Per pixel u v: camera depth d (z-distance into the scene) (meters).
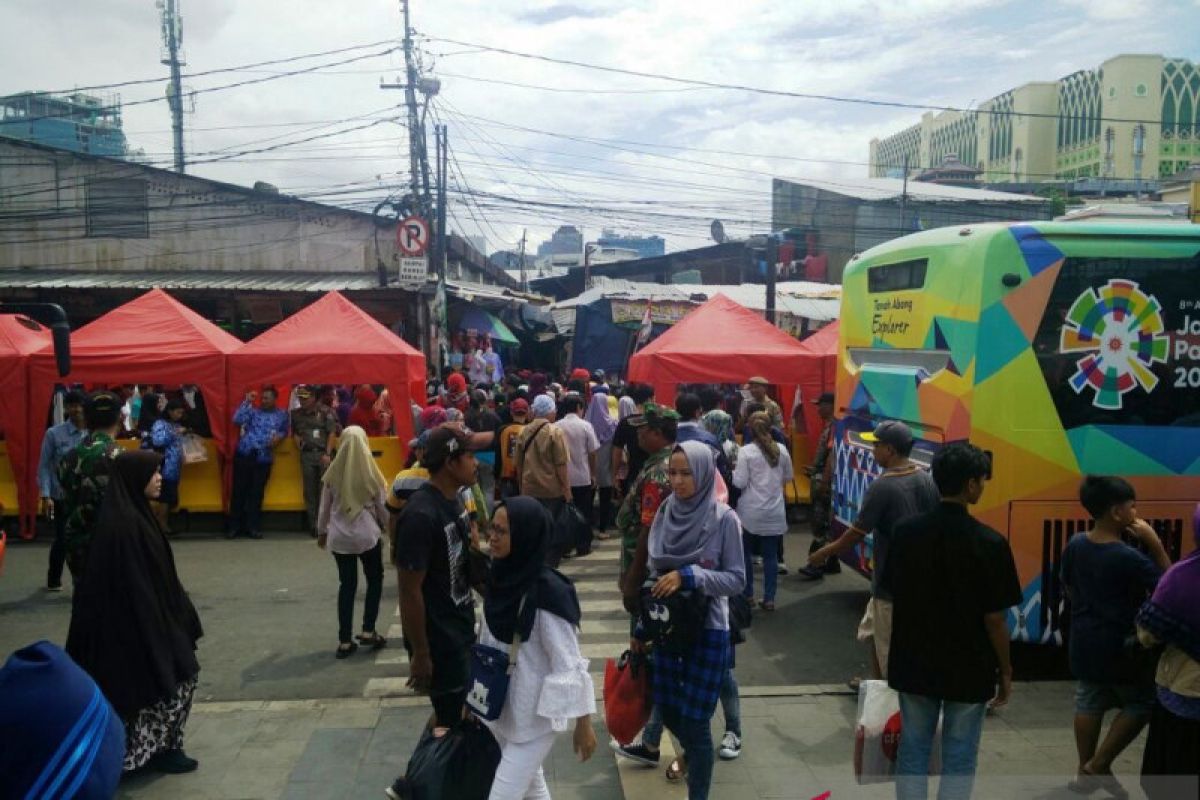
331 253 22.72
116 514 4.75
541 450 8.91
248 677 6.54
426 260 20.56
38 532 11.42
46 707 1.91
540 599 3.61
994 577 3.68
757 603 8.37
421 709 5.89
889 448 5.31
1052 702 6.04
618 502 12.23
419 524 4.12
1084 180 39.16
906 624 3.81
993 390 6.12
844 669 6.74
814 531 9.23
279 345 11.44
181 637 4.93
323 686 6.37
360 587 8.90
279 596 8.63
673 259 35.78
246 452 11.04
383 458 11.70
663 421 5.21
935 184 40.25
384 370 11.47
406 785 3.78
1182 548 6.22
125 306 11.83
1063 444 6.16
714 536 4.25
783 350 12.47
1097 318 6.17
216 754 5.21
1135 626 4.20
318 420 11.27
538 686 3.63
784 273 32.44
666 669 4.25
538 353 30.44
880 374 7.39
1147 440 6.19
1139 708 4.43
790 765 5.04
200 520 11.55
